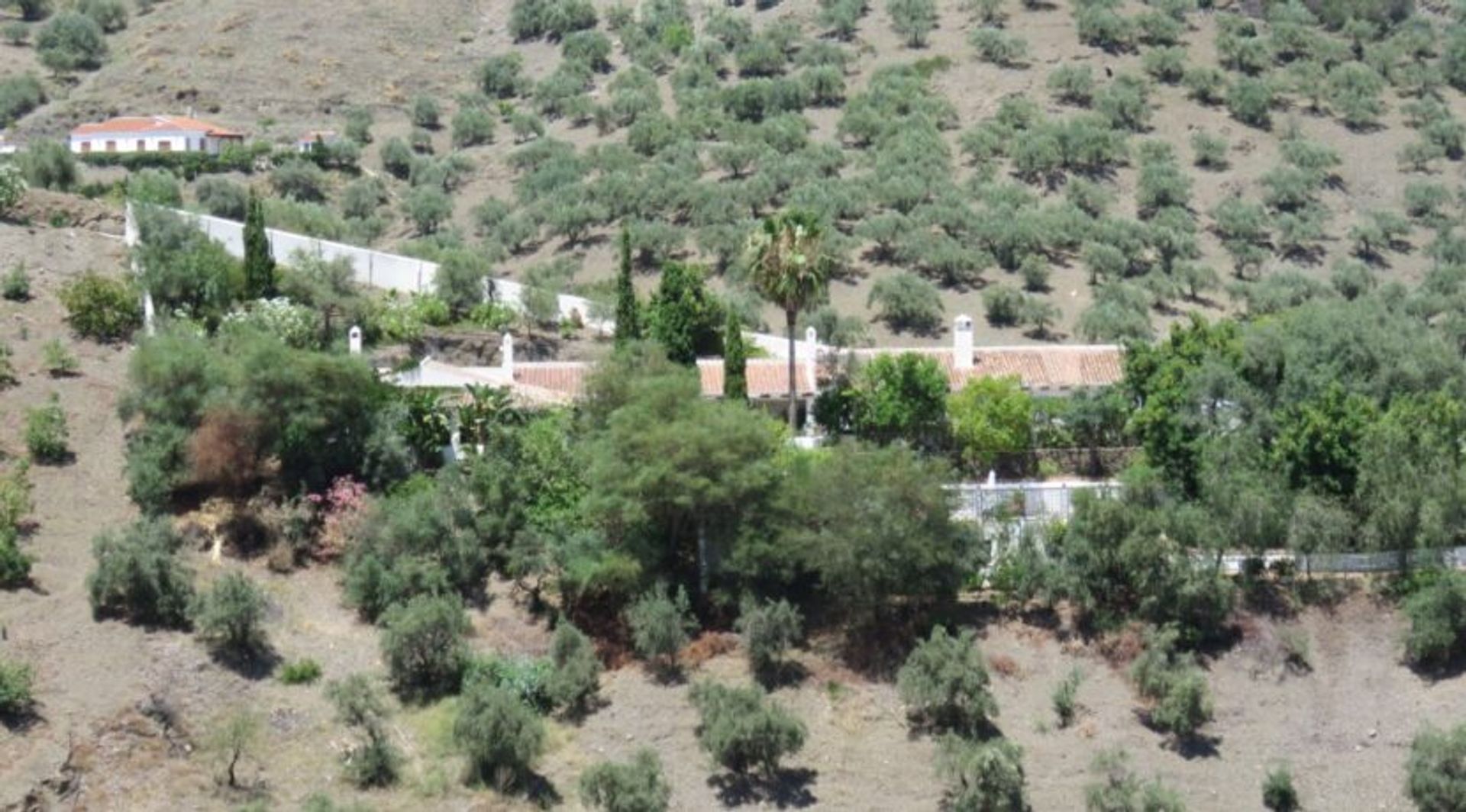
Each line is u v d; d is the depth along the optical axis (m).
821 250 74.12
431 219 132.12
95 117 157.88
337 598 61.50
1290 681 60.03
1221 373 70.25
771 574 61.66
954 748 54.41
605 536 62.03
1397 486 63.44
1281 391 72.75
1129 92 146.38
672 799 53.91
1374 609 62.53
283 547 62.69
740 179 130.88
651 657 59.25
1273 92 150.50
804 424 77.81
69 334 76.56
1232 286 116.12
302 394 65.50
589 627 60.94
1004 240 118.19
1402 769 56.34
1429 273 122.19
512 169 144.38
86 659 55.97
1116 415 73.75
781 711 55.50
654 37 174.38
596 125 152.50
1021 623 61.91
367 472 65.62
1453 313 108.88
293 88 167.50
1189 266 117.81
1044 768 55.97
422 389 69.94
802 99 149.38
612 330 89.81
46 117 157.25
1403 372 74.69
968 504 66.75
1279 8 167.88
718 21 170.62
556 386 76.81
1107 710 58.50
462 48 183.88
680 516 62.03
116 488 66.00
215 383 66.25
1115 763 55.25
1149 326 104.38
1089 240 121.12
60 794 50.91
